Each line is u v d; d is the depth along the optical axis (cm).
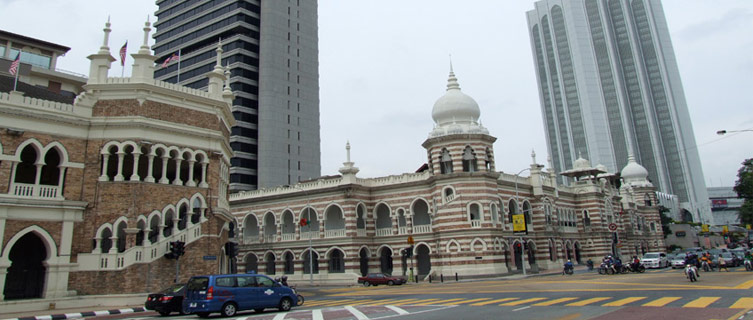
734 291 2670
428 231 6072
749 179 8425
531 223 6700
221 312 2522
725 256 5556
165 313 2894
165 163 3875
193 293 2584
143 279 3572
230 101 4631
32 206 3369
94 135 3725
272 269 7025
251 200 7144
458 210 5769
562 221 7375
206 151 4166
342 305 2902
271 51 11569
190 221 3972
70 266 3462
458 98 6253
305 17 12519
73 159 3625
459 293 3369
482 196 5819
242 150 10900
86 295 3434
